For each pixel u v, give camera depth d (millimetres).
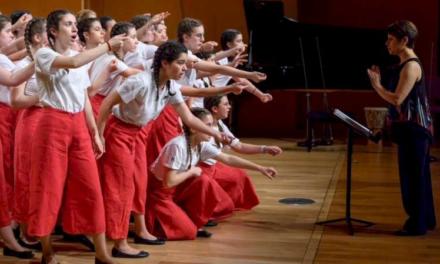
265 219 6957
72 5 11883
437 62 13758
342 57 11984
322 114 11297
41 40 5203
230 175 7070
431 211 6551
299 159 10648
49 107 4840
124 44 4863
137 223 5965
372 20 14125
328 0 14305
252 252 5820
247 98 12492
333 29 11961
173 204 6207
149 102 5242
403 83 6145
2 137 5719
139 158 5758
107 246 5898
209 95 5758
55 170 4871
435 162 10656
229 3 13961
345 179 9102
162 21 6754
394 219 7008
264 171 6453
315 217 7062
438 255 5812
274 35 12000
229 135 6605
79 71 4918
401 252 5879
